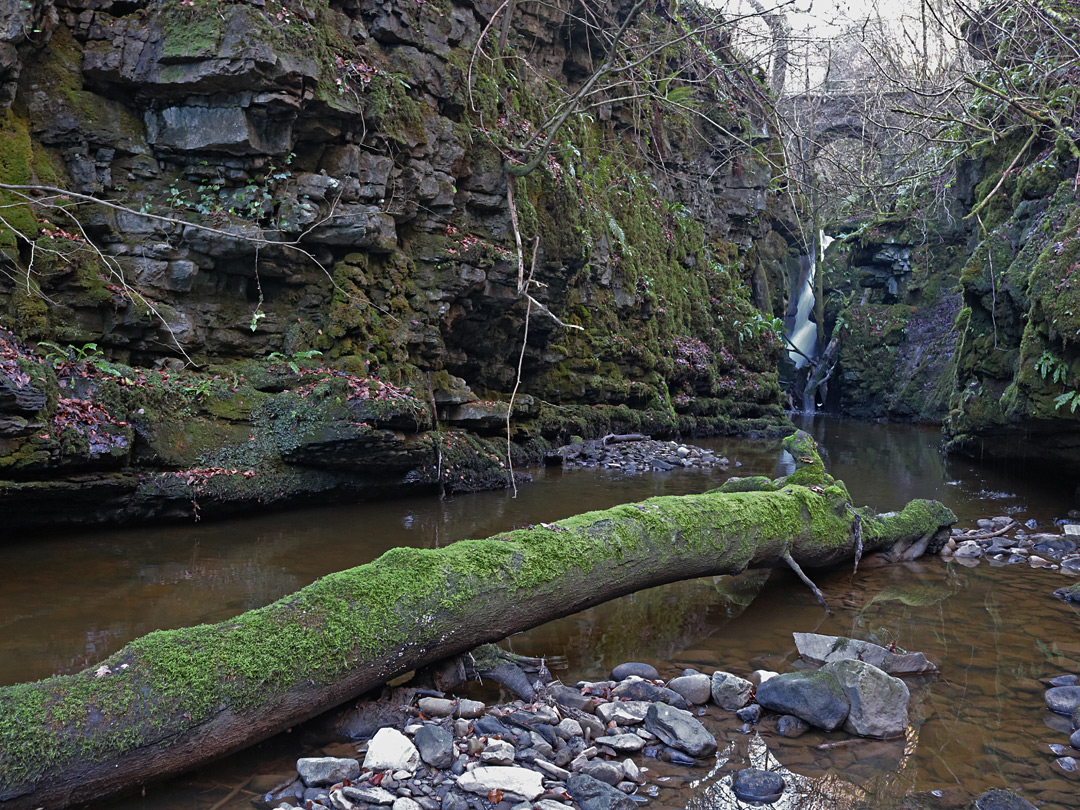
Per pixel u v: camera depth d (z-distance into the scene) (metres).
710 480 10.75
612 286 14.96
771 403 21.09
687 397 17.47
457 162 9.68
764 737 3.50
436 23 9.48
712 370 18.50
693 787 3.07
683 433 16.95
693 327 18.69
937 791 3.05
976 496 9.70
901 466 12.62
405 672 3.56
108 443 6.30
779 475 11.38
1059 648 4.61
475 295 10.27
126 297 7.24
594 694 3.81
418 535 6.74
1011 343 10.59
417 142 9.13
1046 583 6.03
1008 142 12.02
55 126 7.18
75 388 6.38
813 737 3.51
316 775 2.92
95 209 7.32
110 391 6.54
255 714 2.98
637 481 10.44
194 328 7.75
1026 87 11.03
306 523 7.09
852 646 4.34
